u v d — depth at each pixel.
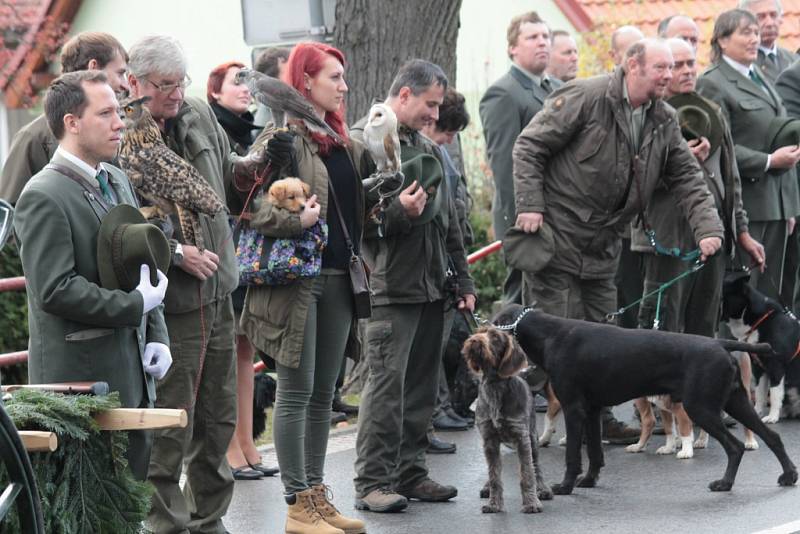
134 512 6.92
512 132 14.66
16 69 30.08
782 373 13.80
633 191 12.41
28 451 6.28
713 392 10.84
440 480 11.52
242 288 11.73
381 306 10.05
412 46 15.98
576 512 10.28
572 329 11.09
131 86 8.30
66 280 7.11
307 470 9.38
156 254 7.32
